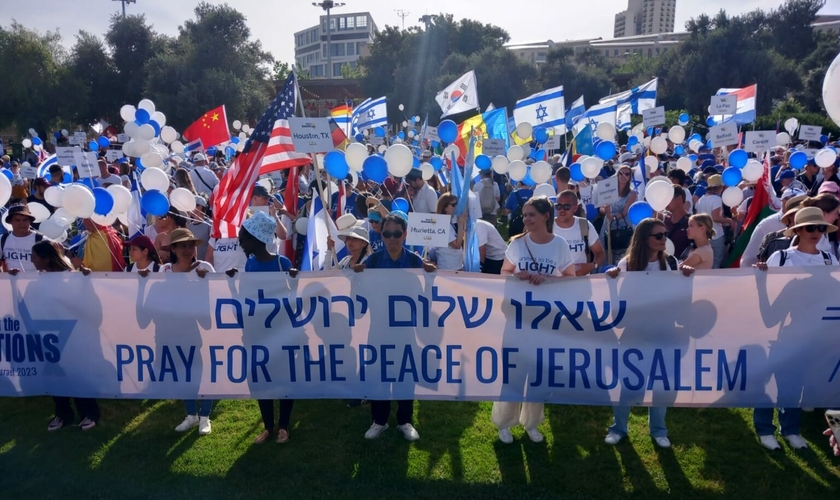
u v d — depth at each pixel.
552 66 45.75
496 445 4.49
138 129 10.28
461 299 4.14
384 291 4.19
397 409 4.77
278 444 4.53
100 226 5.69
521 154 8.92
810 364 3.89
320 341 4.27
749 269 3.89
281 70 56.94
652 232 4.14
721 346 3.96
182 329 4.33
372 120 14.80
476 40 54.38
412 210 7.15
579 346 4.07
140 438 4.67
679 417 4.91
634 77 49.41
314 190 5.43
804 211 4.15
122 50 43.59
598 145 8.16
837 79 3.76
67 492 3.90
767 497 3.76
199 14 45.12
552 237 4.30
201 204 7.11
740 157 7.57
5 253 5.62
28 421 5.03
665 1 188.50
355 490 3.89
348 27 127.12
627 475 4.05
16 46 37.47
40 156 16.44
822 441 4.45
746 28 40.81
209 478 4.05
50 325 4.43
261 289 4.26
